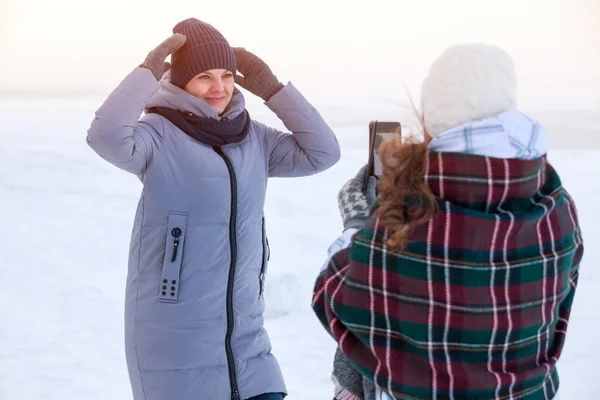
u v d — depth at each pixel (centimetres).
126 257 613
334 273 136
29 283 526
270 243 645
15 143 1367
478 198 122
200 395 201
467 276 122
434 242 123
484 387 125
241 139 212
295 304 455
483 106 123
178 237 201
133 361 205
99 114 194
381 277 127
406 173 124
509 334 125
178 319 201
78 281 536
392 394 131
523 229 124
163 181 203
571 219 132
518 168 122
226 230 205
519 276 124
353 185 156
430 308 124
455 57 125
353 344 134
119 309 473
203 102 205
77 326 435
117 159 197
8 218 741
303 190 904
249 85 225
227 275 205
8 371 359
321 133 223
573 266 137
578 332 414
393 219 123
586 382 338
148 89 198
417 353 127
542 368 131
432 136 127
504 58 125
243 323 208
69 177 958
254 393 207
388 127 155
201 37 210
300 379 351
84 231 702
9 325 432
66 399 327
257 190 212
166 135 205
